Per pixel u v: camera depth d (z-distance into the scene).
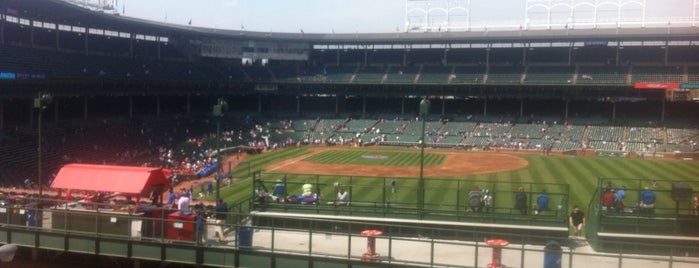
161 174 26.28
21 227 24.02
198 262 22.14
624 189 25.62
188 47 104.81
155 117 89.31
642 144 80.06
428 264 20.12
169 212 25.30
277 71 109.06
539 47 102.62
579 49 100.88
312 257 20.97
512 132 90.31
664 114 92.38
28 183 44.59
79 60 81.00
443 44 104.69
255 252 21.50
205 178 55.41
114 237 22.94
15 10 70.38
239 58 109.44
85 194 34.31
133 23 82.19
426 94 100.44
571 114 97.38
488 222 26.12
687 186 24.14
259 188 30.47
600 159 72.06
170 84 89.88
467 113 102.19
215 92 99.88
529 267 20.91
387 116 103.00
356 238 24.81
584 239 26.56
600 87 91.31
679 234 23.94
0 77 58.66
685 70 92.44
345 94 103.81
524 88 95.69
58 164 54.12
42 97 32.66
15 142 56.91
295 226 27.41
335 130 96.94
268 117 103.38
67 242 23.55
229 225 22.23
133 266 23.55
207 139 82.62
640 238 23.53
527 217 25.81
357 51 112.56
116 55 91.62
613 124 89.81
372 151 81.56
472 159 72.31
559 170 61.06
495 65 104.06
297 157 73.50
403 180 52.44
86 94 73.69
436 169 62.34
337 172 59.38
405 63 110.19
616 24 95.25
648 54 97.38
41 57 74.31
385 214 27.34
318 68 110.94
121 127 76.69
